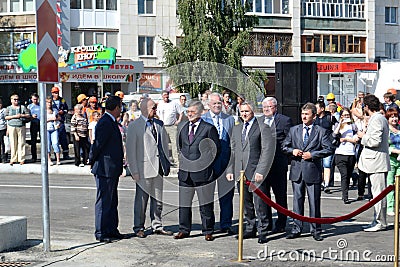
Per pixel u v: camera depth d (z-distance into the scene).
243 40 35.44
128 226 10.80
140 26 41.88
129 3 41.59
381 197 8.74
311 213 9.66
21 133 18.81
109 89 39.91
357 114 13.33
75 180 17.02
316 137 9.59
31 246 9.18
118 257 8.66
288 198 13.95
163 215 11.80
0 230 8.77
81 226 10.80
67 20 39.97
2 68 40.06
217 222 11.15
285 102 18.78
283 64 18.78
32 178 17.48
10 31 40.00
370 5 49.78
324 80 46.12
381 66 34.00
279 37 46.50
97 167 9.53
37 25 8.59
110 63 36.44
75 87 39.03
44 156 8.84
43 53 8.70
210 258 8.63
